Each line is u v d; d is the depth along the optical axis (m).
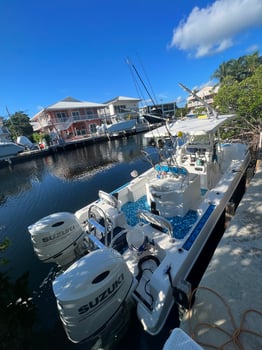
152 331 2.18
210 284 2.26
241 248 2.70
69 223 3.36
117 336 2.39
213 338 1.77
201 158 4.35
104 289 2.10
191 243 2.78
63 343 2.53
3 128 32.47
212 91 21.34
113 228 3.23
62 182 10.70
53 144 24.14
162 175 4.01
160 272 2.38
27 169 16.69
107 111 36.47
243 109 7.93
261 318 1.87
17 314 2.68
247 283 2.21
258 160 6.07
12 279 3.65
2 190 11.12
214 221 3.39
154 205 3.71
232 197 4.30
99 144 25.67
